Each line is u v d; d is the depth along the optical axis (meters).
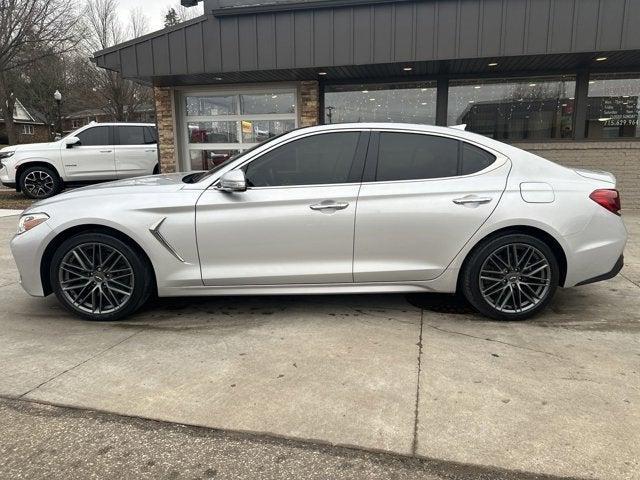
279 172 3.91
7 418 2.64
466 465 2.25
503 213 3.77
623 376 3.03
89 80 31.30
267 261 3.88
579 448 2.35
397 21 7.76
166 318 4.10
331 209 3.80
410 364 3.20
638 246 6.52
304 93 10.00
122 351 3.45
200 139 10.94
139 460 2.32
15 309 4.35
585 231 3.82
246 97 10.55
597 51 7.37
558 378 3.01
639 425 2.52
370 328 3.82
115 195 3.96
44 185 11.77
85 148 11.89
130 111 32.59
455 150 3.92
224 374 3.10
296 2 8.08
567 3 7.31
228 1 8.60
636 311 4.19
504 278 3.89
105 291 3.98
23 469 2.26
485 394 2.83
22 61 19.62
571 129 9.30
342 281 3.91
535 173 3.90
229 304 4.43
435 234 3.82
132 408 2.73
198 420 2.61
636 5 7.20
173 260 3.88
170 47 8.72
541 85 9.27
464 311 4.20
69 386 2.96
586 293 4.68
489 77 9.37
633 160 9.05
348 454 2.34
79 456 2.35
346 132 3.93
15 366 3.22
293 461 2.30
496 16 7.49
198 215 3.83
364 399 2.79
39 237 3.88
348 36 7.98
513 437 2.44
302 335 3.70
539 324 3.90
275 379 3.03
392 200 3.80
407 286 3.96
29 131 50.91
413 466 2.25
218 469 2.25
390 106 9.85
